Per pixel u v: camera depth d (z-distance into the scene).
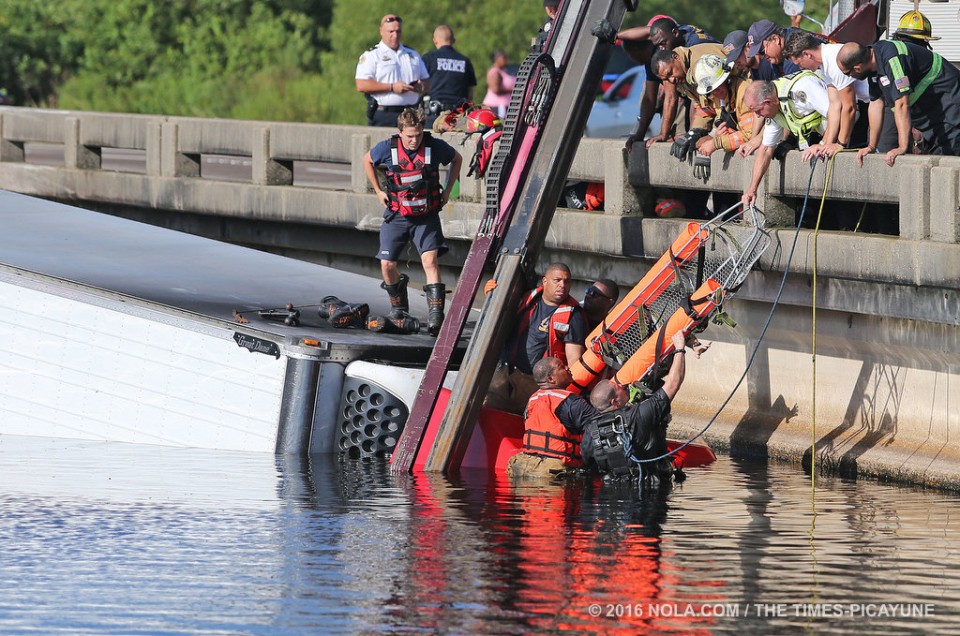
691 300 41.84
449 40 63.09
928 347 40.88
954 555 31.52
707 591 28.56
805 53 42.03
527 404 43.62
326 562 30.58
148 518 34.53
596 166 49.72
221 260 56.25
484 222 45.44
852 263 41.25
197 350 45.34
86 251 54.50
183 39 179.00
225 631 26.11
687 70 45.44
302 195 60.75
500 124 54.84
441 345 44.03
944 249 38.62
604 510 36.16
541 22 159.25
